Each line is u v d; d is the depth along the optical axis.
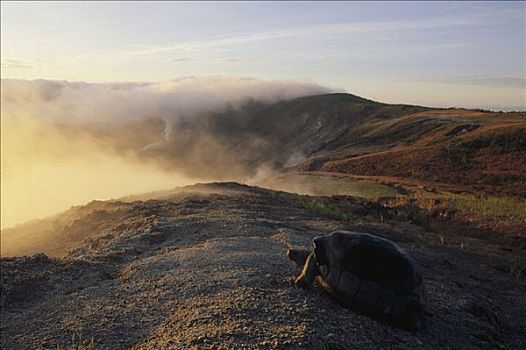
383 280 7.43
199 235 14.09
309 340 6.38
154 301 8.73
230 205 20.64
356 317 7.40
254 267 9.91
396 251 7.69
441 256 13.37
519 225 16.81
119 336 7.55
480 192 32.41
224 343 6.35
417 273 7.60
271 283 8.84
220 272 9.70
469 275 11.83
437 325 7.88
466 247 14.91
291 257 9.07
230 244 12.02
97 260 12.17
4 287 10.12
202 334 6.70
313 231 15.09
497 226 16.95
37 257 12.39
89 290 9.88
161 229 15.22
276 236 13.51
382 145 73.19
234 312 7.41
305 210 20.19
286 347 6.18
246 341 6.39
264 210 19.50
